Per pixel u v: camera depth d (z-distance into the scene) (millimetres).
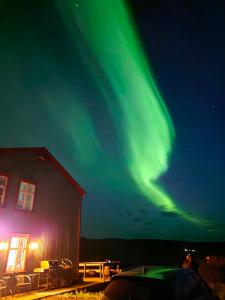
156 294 4789
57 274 15367
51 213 17078
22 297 12109
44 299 11992
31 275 13969
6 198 14172
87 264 19891
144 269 5711
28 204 15773
